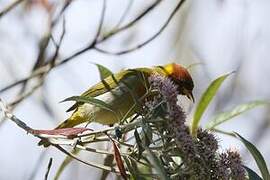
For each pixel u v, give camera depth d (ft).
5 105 26.73
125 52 34.91
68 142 26.43
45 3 38.04
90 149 26.32
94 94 35.73
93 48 35.06
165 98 26.25
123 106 35.24
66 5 37.01
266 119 45.91
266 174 26.71
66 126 34.68
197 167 25.79
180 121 25.93
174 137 25.79
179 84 35.83
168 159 26.45
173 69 35.94
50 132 26.25
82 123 35.09
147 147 25.40
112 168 26.55
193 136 26.35
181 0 34.88
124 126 26.37
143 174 26.73
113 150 26.27
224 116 30.58
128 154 26.71
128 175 27.55
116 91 35.24
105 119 34.35
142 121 26.14
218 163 25.98
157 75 27.37
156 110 26.20
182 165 26.99
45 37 37.35
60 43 35.35
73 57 35.32
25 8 40.50
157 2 35.73
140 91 35.12
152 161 24.90
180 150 26.00
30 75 35.78
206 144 26.20
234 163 26.20
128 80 35.12
